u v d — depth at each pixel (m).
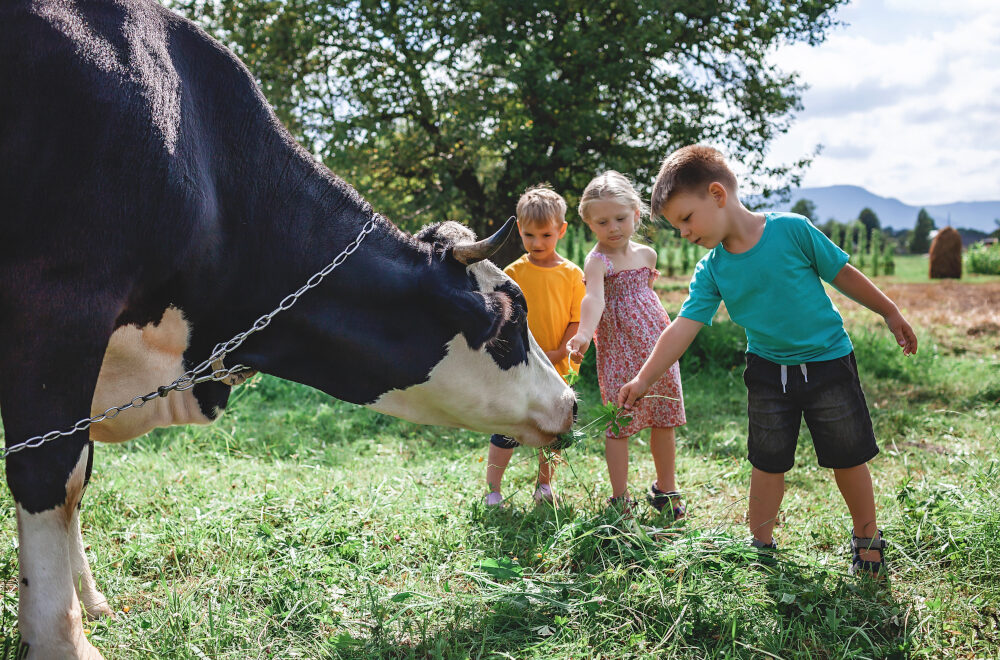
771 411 3.18
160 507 3.86
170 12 2.92
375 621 2.76
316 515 3.68
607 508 3.57
